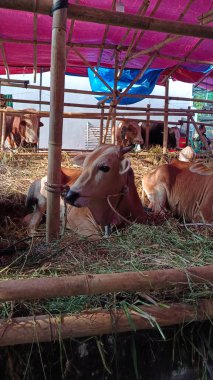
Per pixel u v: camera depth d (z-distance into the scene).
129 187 2.19
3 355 1.14
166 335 1.26
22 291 1.08
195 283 1.22
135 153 5.06
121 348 1.23
